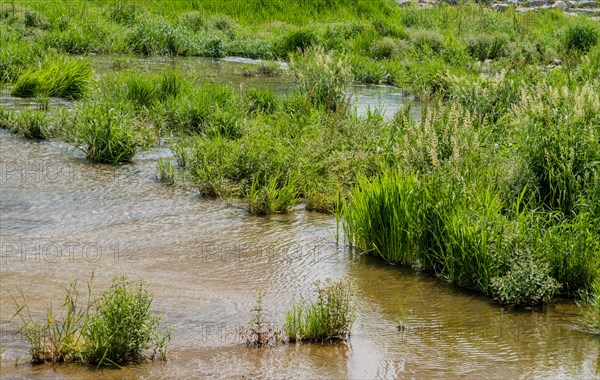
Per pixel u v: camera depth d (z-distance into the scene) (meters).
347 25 25.98
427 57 21.28
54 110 12.91
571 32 23.69
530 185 8.39
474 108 11.89
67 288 6.44
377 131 11.70
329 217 8.99
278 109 13.23
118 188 9.57
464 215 7.18
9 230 7.89
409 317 6.27
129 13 25.28
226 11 29.05
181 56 22.09
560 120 8.84
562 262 6.84
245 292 6.64
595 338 5.94
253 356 5.42
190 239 7.96
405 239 7.50
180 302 6.32
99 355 5.19
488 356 5.57
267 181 9.66
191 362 5.27
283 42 22.97
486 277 6.75
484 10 32.12
